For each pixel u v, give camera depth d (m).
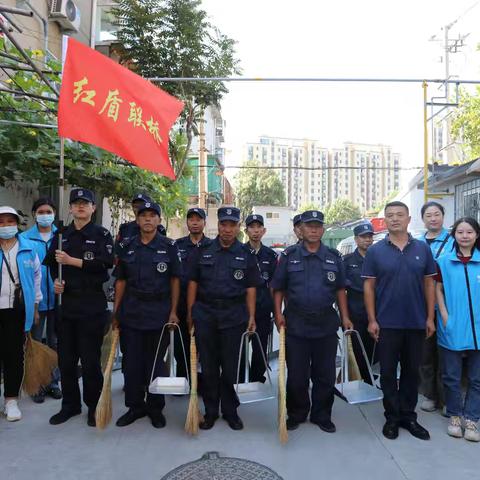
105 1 12.10
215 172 25.59
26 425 3.77
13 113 4.91
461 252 3.73
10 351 3.89
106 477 2.95
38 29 7.86
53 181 5.90
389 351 3.62
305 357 3.74
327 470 3.06
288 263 3.78
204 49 10.72
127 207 9.41
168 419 3.94
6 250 3.96
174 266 3.86
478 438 3.51
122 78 3.96
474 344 3.53
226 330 3.71
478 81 7.51
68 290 3.76
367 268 3.76
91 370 3.78
